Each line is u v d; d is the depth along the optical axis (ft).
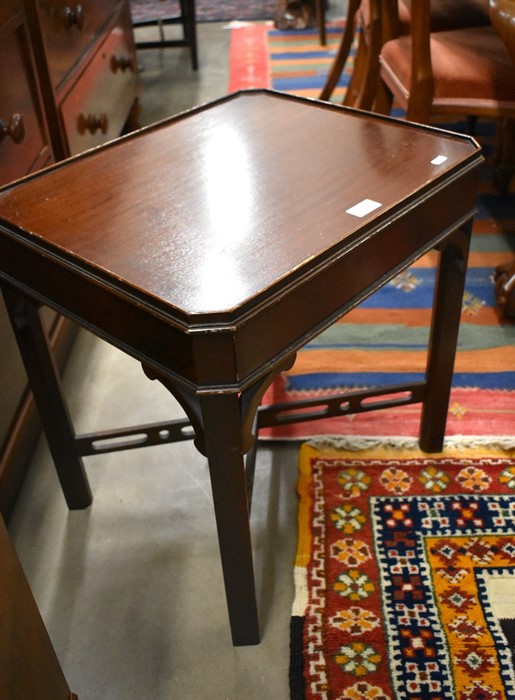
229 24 11.78
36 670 2.47
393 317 5.31
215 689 3.09
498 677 3.03
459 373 4.73
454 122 7.86
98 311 2.53
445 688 3.01
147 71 10.02
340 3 12.13
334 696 3.00
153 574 3.59
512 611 3.28
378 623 3.26
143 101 9.03
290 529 3.76
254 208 2.67
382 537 3.65
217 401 2.35
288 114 3.43
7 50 3.88
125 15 7.12
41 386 3.38
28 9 4.21
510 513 3.75
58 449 3.65
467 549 3.57
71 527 3.85
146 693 3.10
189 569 3.61
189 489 4.04
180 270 2.35
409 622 3.26
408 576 3.45
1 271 2.90
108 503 3.97
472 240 6.06
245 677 3.13
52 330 4.73
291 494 3.96
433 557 3.54
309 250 2.41
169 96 9.16
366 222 2.53
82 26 5.20
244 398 2.48
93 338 5.30
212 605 3.44
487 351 4.91
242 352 2.25
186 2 9.43
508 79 4.92
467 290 5.49
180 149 3.15
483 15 6.39
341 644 3.19
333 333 5.16
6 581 2.20
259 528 3.77
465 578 3.43
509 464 4.05
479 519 3.73
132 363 5.04
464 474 3.99
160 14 11.82
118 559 3.67
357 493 3.90
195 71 9.93
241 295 2.22
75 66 5.16
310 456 4.14
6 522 3.84
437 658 3.11
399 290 5.60
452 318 3.48
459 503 3.82
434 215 2.87
